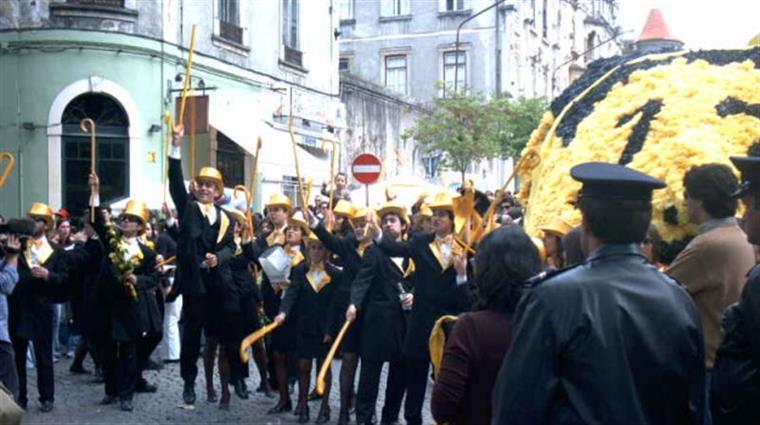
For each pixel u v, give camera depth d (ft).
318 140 77.25
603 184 9.39
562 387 8.89
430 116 100.99
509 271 11.32
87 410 27.35
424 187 59.31
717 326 13.50
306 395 26.25
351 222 26.94
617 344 8.77
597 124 19.49
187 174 60.90
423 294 23.35
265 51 70.33
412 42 127.03
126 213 27.96
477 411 11.27
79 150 55.77
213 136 62.90
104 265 27.02
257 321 28.32
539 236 19.04
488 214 21.54
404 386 25.16
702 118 18.28
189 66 26.86
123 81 56.24
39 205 28.91
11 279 23.75
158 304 32.55
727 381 10.94
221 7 65.46
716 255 13.57
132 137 56.54
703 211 14.02
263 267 28.09
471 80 124.16
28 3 54.80
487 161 117.50
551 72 149.89
